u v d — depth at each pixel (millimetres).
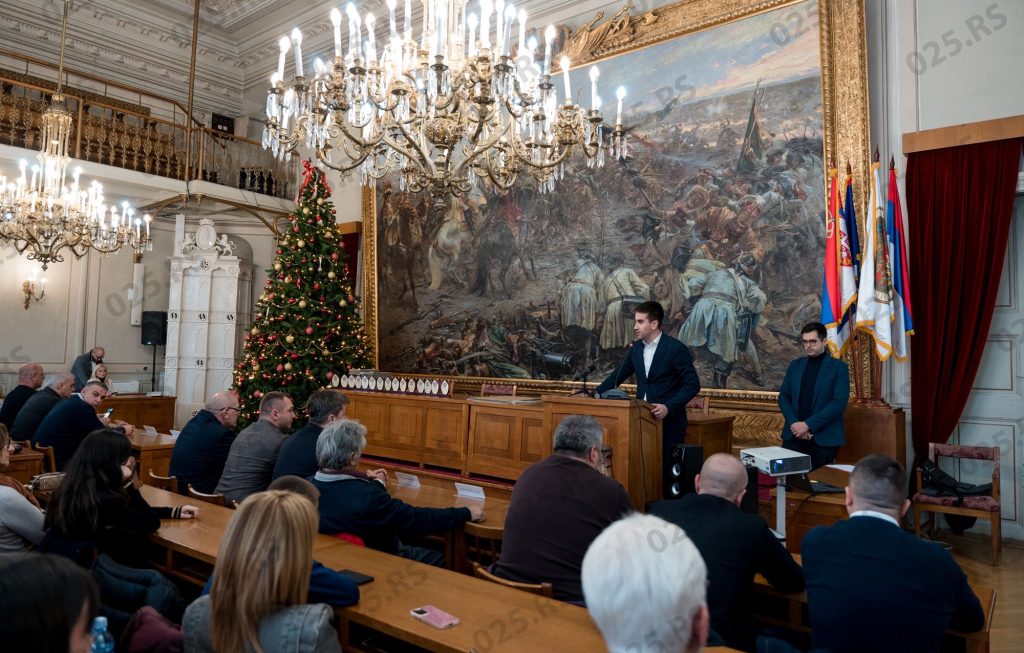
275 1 10680
